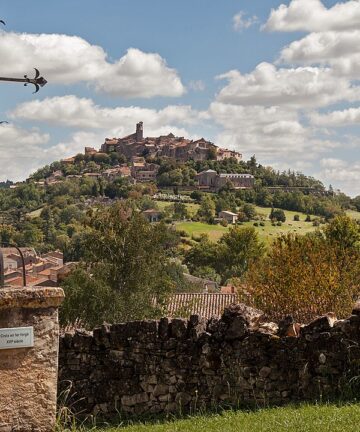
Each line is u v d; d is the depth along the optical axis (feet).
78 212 477.36
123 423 32.32
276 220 512.22
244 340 32.63
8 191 562.25
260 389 32.04
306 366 31.35
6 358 23.70
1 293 23.53
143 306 113.29
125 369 34.22
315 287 90.27
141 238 117.60
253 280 97.35
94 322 110.52
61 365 34.83
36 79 23.13
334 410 27.40
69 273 115.44
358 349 30.83
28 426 23.90
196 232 436.35
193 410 32.42
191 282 208.54
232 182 646.74
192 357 33.27
